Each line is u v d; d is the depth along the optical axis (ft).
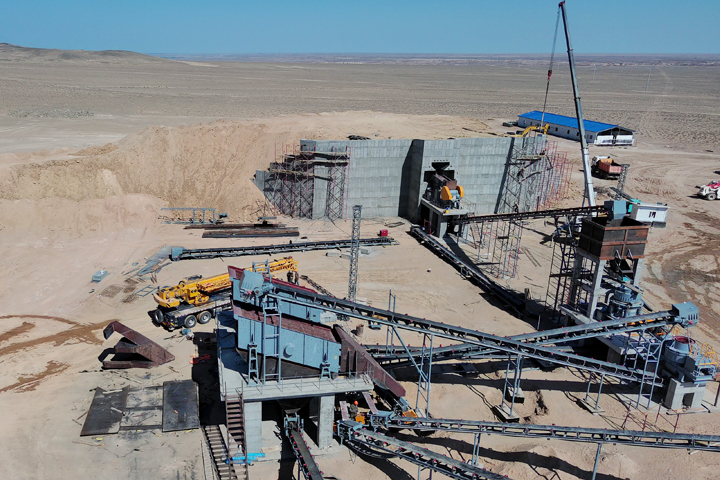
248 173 233.14
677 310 115.03
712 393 119.24
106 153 231.91
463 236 212.43
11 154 227.20
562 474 92.68
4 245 176.45
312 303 103.04
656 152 377.71
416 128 293.84
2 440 96.58
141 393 109.70
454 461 85.05
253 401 94.73
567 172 312.09
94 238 190.80
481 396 115.75
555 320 149.59
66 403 107.14
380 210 235.61
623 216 132.46
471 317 150.71
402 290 166.20
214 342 130.52
